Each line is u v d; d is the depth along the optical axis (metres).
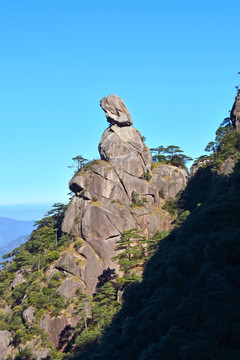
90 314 98.38
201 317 44.62
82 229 118.25
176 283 52.56
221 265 50.91
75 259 110.81
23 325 101.50
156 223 125.31
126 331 56.75
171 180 134.88
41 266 118.88
